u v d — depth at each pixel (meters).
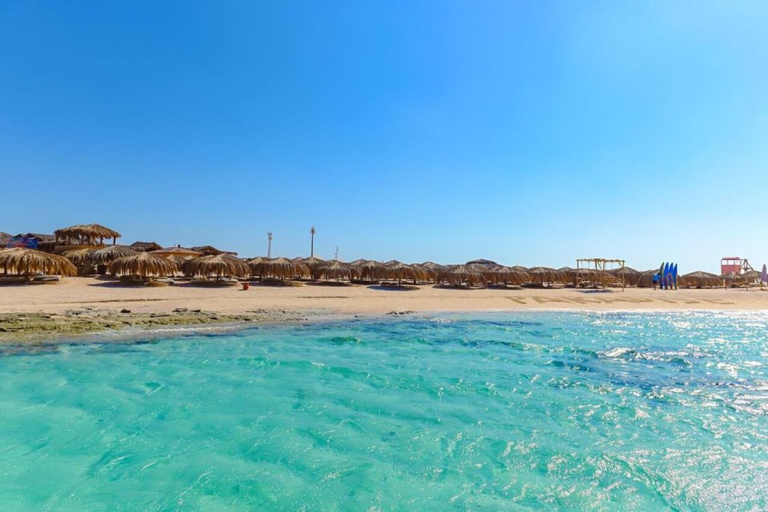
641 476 5.75
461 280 38.31
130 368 10.62
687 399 9.05
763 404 8.76
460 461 6.13
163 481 5.47
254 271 32.84
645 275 50.97
